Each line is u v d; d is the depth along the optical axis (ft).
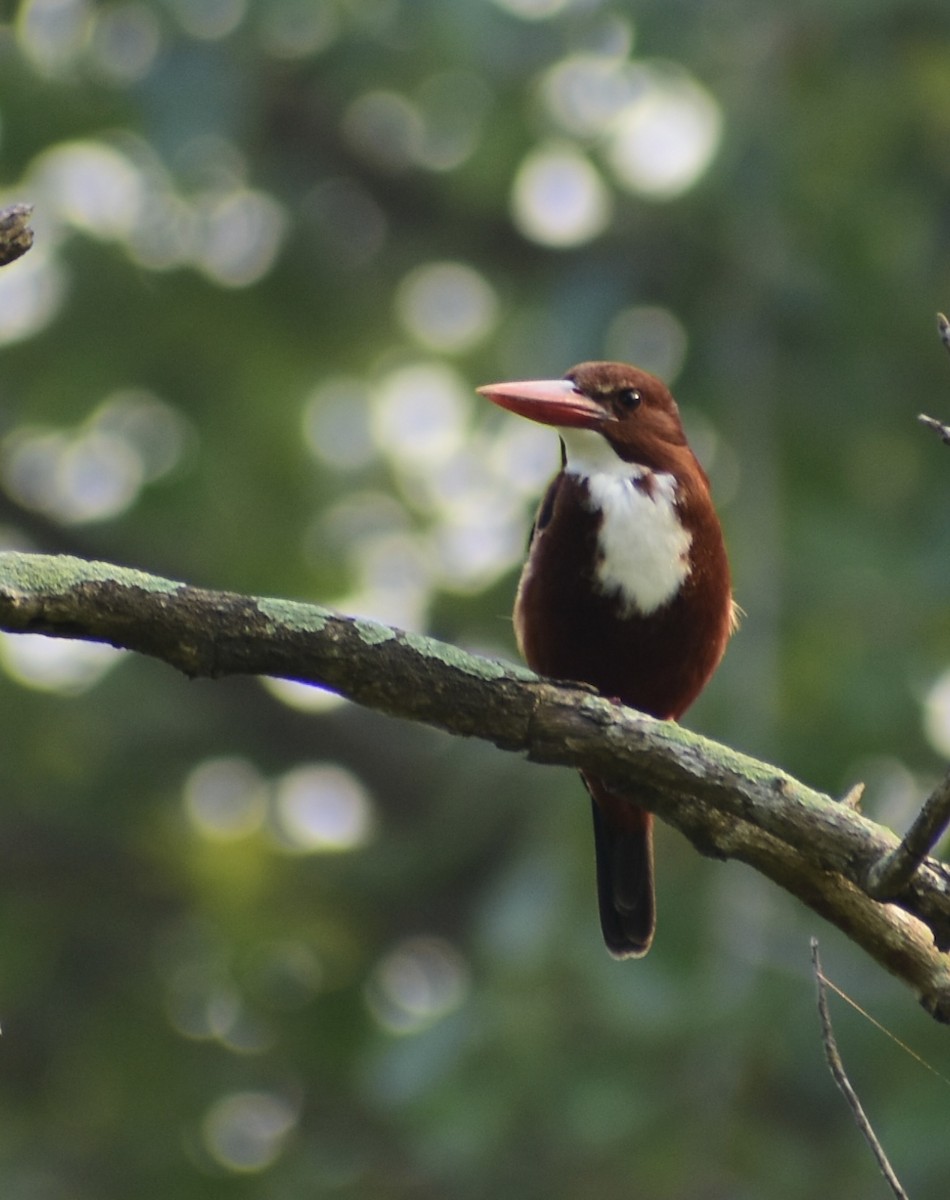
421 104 46.47
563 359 40.40
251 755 49.96
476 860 43.24
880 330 39.75
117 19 42.32
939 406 39.78
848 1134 30.01
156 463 48.37
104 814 48.47
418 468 48.80
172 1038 44.65
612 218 42.60
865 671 34.12
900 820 34.81
